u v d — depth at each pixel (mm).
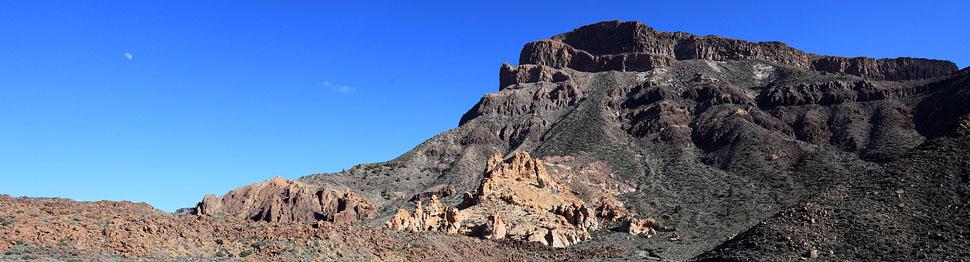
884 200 92250
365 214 168375
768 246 88375
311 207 167000
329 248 75438
